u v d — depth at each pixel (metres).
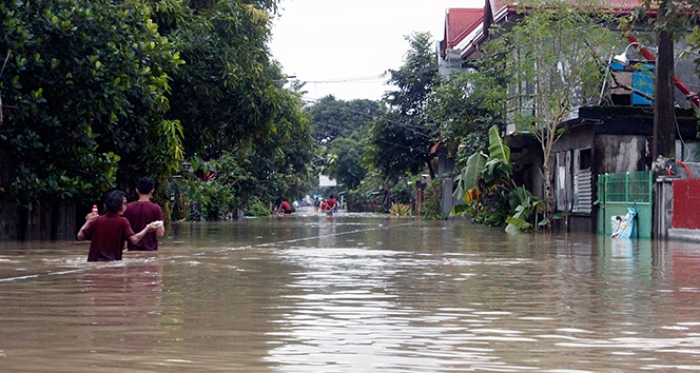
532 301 6.82
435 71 44.00
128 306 6.26
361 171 77.12
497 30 26.06
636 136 22.72
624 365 4.23
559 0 22.16
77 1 15.15
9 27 14.09
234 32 20.62
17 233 15.95
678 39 13.91
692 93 23.70
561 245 15.95
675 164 19.39
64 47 14.84
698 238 17.22
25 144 14.80
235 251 13.21
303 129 30.50
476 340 4.93
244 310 6.12
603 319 5.82
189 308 6.20
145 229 10.66
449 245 15.72
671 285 8.20
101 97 15.27
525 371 4.08
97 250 10.26
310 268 9.95
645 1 14.13
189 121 21.06
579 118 22.56
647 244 16.53
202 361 4.25
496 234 21.55
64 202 17.25
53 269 9.30
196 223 32.28
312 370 4.07
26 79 14.99
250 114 21.16
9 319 5.58
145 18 16.70
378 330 5.27
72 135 15.43
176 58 17.11
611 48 22.11
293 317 5.80
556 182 26.75
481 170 25.41
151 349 4.55
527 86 25.38
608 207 21.94
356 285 7.97
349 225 30.05
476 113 31.31
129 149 17.25
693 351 4.62
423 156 46.19
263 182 50.88
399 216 52.94
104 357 4.32
